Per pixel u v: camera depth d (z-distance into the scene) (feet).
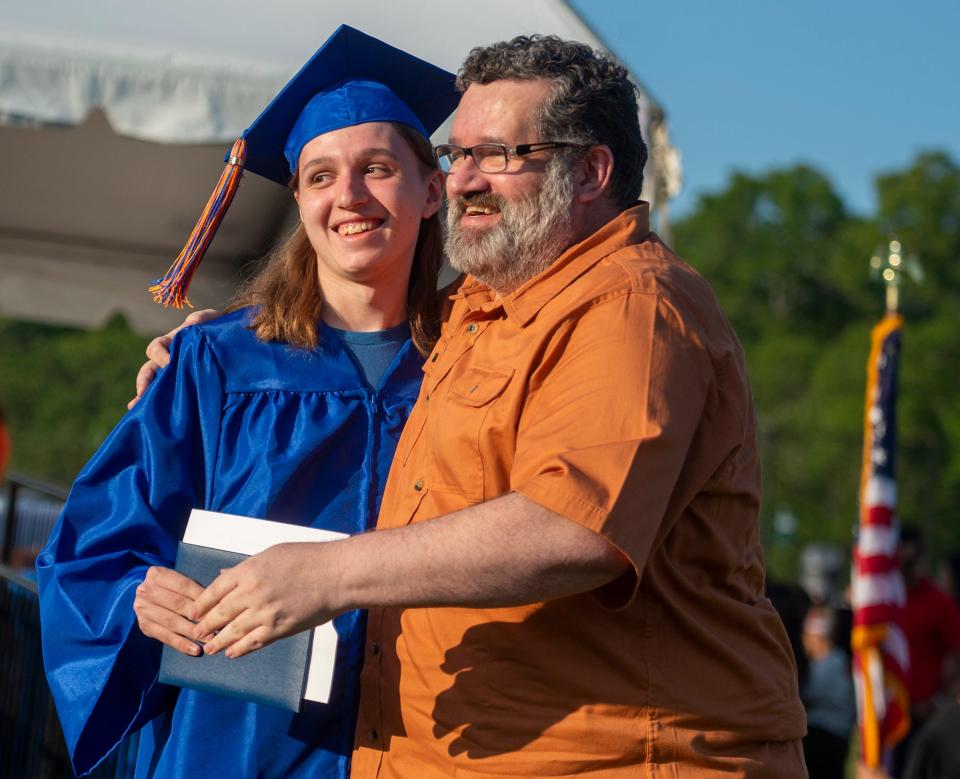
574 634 10.05
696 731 10.08
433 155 13.17
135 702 11.94
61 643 11.82
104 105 19.93
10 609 20.22
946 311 260.21
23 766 18.78
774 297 289.12
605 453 9.25
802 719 11.02
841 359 249.34
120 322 201.67
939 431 244.42
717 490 10.32
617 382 9.47
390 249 12.57
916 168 275.39
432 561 9.25
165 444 12.25
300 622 9.43
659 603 10.14
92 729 11.82
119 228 31.94
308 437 12.17
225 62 20.07
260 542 10.84
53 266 34.27
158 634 10.80
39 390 193.57
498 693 10.12
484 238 10.89
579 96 10.82
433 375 11.46
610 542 9.09
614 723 9.95
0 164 27.86
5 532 22.74
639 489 9.21
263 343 12.68
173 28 20.29
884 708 28.58
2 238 32.81
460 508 10.19
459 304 12.26
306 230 12.87
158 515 12.15
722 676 10.34
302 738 11.59
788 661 11.12
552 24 20.57
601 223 11.15
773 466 238.07
